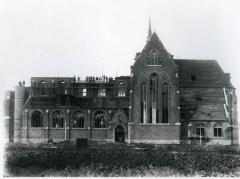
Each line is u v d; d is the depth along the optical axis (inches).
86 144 3385.8
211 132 4190.5
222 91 4500.5
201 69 4630.9
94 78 4803.2
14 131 4471.0
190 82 4525.1
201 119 4207.7
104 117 4461.1
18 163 2224.4
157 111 4156.0
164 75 4170.8
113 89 4650.6
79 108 4441.4
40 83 4749.0
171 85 4160.9
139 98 4170.8
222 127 4190.5
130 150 2947.8
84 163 2230.6
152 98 4168.3
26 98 4648.1
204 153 2773.1
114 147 3410.4
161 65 4180.6
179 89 4495.6
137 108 4160.9
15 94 4539.9
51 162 2233.0
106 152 2637.8
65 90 4744.1
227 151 3073.3
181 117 4315.9
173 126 4119.1
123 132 4252.0
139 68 4192.9
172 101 4146.2
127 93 4562.0
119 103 4490.7
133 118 4156.0
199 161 2252.7
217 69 4643.2
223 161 2274.9
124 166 2159.2
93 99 4557.1
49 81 4778.5
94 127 4441.4
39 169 2110.0
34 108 4431.6
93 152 2628.0
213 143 4111.7
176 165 2167.8
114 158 2347.4
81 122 4453.7
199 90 4500.5
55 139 4394.7
